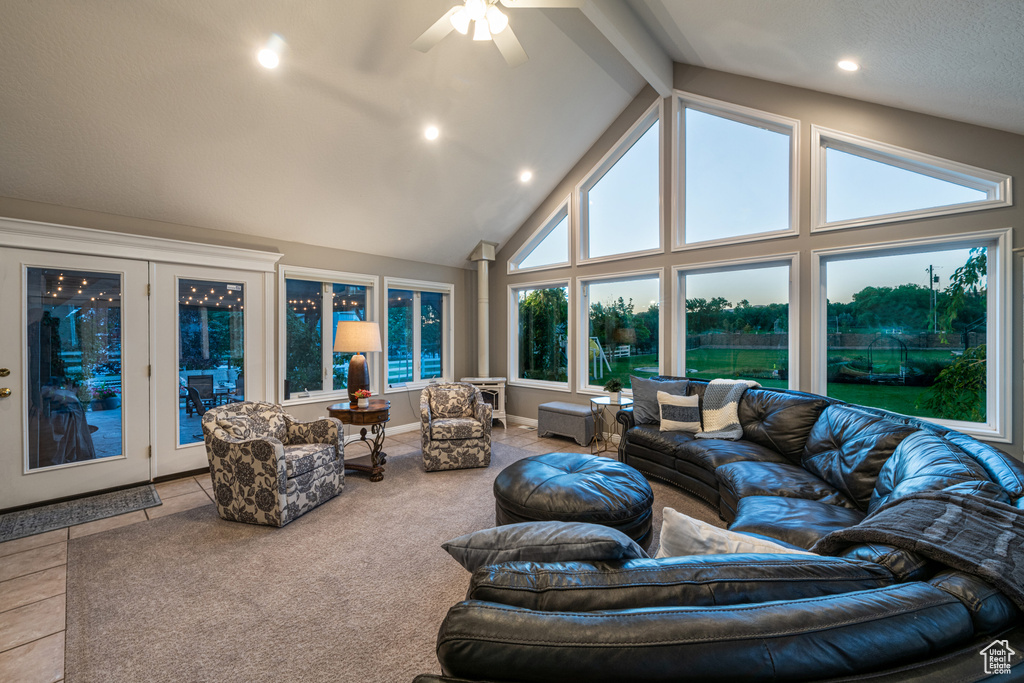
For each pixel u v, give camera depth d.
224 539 2.52
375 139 3.71
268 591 2.01
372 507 2.99
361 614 1.85
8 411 2.93
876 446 2.11
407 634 1.72
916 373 3.22
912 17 2.06
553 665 0.62
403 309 5.50
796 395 3.10
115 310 3.35
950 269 3.10
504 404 5.66
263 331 4.13
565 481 2.26
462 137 4.09
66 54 2.44
